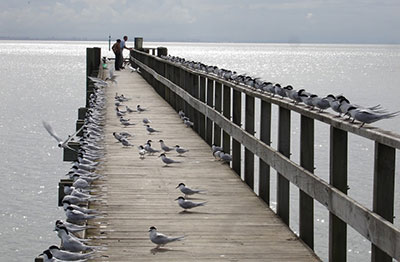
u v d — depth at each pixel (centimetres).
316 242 1800
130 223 845
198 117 1670
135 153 1378
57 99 6309
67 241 668
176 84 2166
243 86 1204
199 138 1608
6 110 5269
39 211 2375
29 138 3825
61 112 5178
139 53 4050
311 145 781
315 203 2180
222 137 1405
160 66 2716
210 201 972
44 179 2808
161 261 701
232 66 14125
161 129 1755
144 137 1614
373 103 5275
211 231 816
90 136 1414
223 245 759
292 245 760
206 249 745
